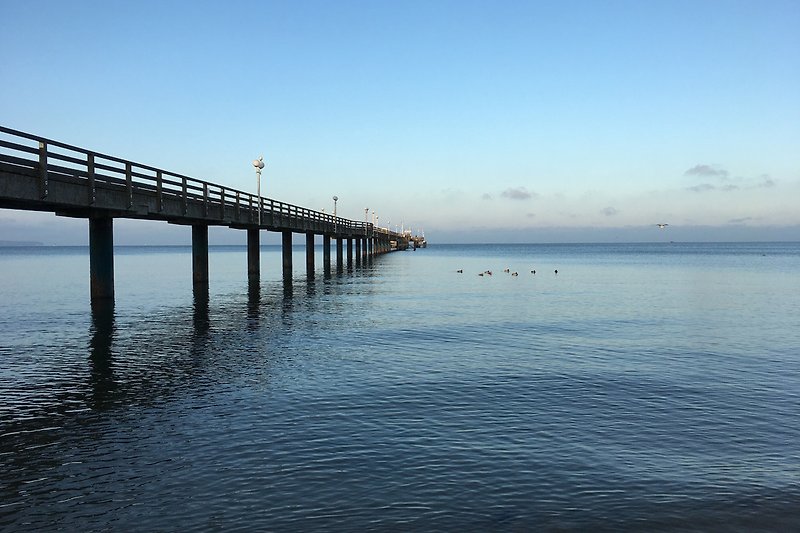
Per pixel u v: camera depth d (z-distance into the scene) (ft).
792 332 65.87
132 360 47.06
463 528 20.30
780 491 23.59
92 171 52.85
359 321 71.41
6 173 41.37
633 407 34.94
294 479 24.09
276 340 57.11
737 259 344.69
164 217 74.64
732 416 33.40
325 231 164.76
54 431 29.89
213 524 20.44
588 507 21.98
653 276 177.47
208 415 32.58
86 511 21.34
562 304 95.30
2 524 20.36
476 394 37.58
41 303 87.56
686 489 23.63
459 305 92.02
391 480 24.08
